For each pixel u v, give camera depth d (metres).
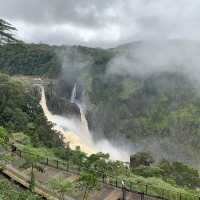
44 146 65.44
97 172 40.19
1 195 26.00
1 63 162.88
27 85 108.81
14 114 74.88
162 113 152.75
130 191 35.50
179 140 139.38
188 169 67.38
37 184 35.91
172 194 38.06
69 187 31.91
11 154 38.97
